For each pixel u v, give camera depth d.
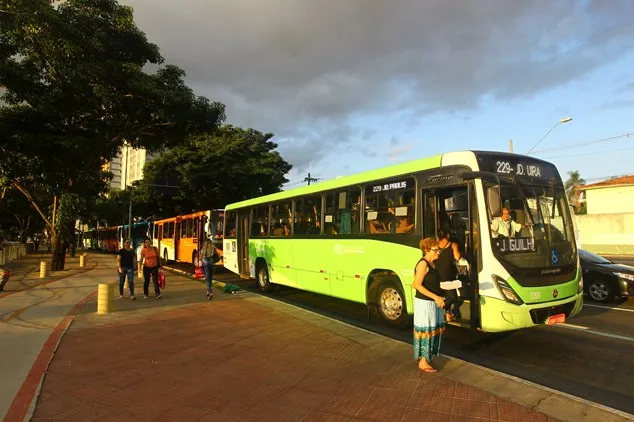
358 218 9.64
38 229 75.12
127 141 21.28
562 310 6.96
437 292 5.79
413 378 5.51
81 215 21.69
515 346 7.55
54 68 16.42
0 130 16.61
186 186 35.28
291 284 12.23
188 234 23.06
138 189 39.16
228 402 4.86
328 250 10.55
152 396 5.05
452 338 8.13
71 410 4.66
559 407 4.59
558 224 7.54
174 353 6.77
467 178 6.90
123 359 6.46
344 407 4.69
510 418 4.36
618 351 7.16
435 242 5.81
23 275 19.55
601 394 5.41
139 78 16.95
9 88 16.75
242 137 35.41
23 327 8.52
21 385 5.30
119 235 46.59
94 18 17.16
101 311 10.02
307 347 7.01
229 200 35.25
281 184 36.69
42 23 14.28
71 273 20.39
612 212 40.91
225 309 10.43
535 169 7.63
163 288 13.59
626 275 11.14
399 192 8.52
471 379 5.44
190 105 18.28
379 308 9.05
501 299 6.53
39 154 18.25
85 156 19.52
